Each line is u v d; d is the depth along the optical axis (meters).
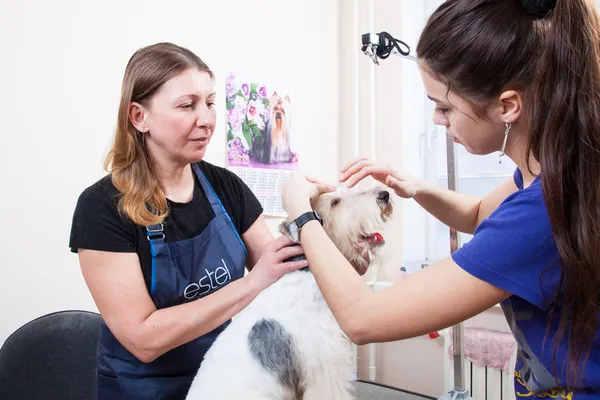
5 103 1.65
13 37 1.67
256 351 1.08
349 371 1.20
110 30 1.91
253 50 2.43
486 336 2.15
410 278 0.77
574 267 0.68
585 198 0.67
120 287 1.09
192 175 1.37
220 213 1.33
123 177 1.19
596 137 0.67
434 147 2.67
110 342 1.19
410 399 1.68
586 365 0.74
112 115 1.92
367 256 1.35
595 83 0.67
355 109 2.80
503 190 1.18
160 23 2.07
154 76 1.17
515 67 0.73
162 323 1.06
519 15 0.73
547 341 0.78
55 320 1.44
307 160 2.70
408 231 2.59
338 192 1.36
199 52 2.20
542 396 0.82
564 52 0.68
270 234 1.47
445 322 0.74
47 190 1.75
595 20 0.69
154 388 1.17
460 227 1.30
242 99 2.36
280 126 2.53
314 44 2.74
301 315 1.12
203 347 1.25
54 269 1.76
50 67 1.75
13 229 1.67
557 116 0.68
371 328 0.76
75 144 1.82
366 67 2.77
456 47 0.77
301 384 1.11
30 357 1.38
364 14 2.78
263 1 2.47
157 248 1.17
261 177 2.43
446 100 0.82
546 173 0.69
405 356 2.61
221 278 1.28
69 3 1.80
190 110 1.19
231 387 1.04
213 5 2.25
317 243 0.89
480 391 2.16
